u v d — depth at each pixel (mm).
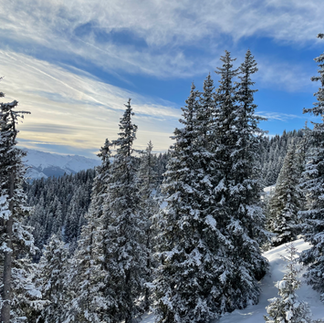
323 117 13250
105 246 18109
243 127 14836
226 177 15609
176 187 14672
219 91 16266
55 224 88438
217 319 13305
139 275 20672
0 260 13320
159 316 14039
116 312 17625
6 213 11000
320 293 12656
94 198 22234
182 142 15008
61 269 19422
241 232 13547
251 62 15258
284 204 28469
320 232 12766
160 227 15445
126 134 19062
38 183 132125
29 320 17797
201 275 13453
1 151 12062
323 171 13320
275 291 14852
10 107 11891
